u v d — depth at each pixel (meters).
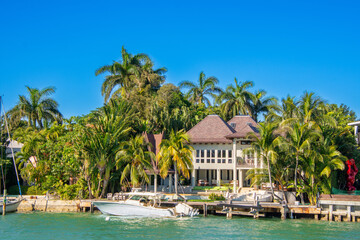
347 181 50.41
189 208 41.94
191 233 32.56
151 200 43.50
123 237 31.05
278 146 43.12
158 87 76.81
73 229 34.41
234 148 54.25
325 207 41.09
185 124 66.31
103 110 58.03
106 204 42.53
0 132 68.12
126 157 48.47
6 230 33.91
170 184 53.72
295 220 39.94
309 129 44.03
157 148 55.25
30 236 31.45
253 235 31.67
